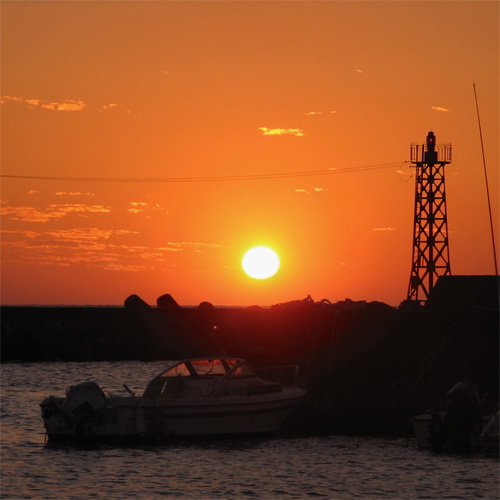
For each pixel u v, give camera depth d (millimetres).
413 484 119250
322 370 192375
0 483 120562
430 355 183125
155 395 153875
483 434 135250
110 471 127688
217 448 144375
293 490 117000
